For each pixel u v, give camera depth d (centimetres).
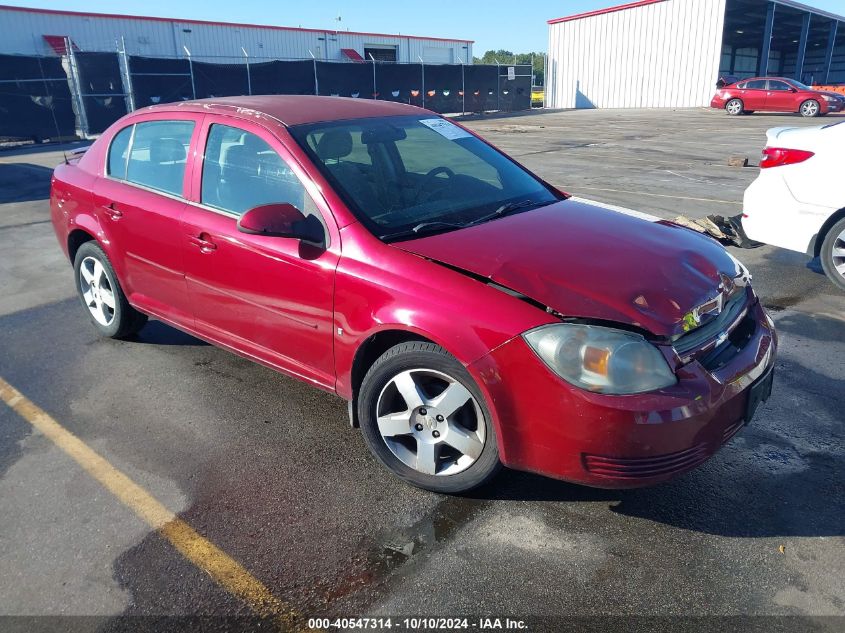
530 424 248
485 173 370
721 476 300
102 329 464
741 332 288
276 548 259
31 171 1345
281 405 373
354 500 288
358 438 339
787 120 2347
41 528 272
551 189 384
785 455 315
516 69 3228
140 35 2941
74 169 458
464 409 274
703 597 232
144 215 382
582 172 1187
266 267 319
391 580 242
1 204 1007
